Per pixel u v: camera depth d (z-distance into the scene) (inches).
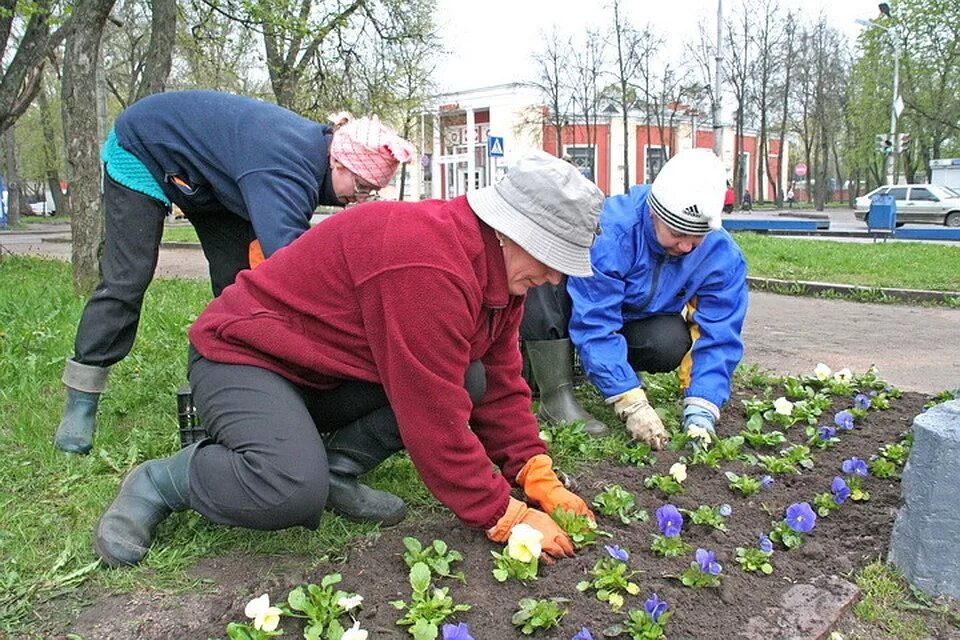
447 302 86.4
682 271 145.6
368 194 124.3
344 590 91.7
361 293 89.2
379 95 634.8
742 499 119.0
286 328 94.4
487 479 95.4
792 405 159.8
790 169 2330.2
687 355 153.4
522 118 1611.7
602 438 142.7
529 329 148.9
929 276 429.7
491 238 90.0
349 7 564.7
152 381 172.9
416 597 87.8
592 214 87.3
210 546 101.3
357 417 105.4
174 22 376.8
